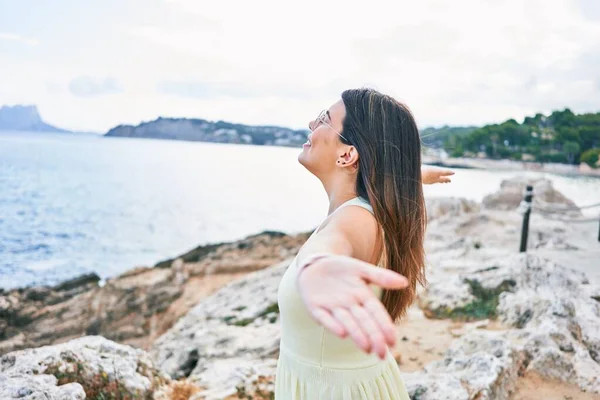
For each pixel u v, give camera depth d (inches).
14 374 97.8
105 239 892.0
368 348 30.9
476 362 129.9
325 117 63.4
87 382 106.3
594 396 127.2
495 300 207.5
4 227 914.7
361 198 60.5
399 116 61.2
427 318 210.2
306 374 60.4
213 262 491.2
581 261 303.1
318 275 36.8
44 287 417.1
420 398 118.6
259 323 225.6
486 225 439.2
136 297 403.9
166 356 213.5
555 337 149.2
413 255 62.3
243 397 121.2
